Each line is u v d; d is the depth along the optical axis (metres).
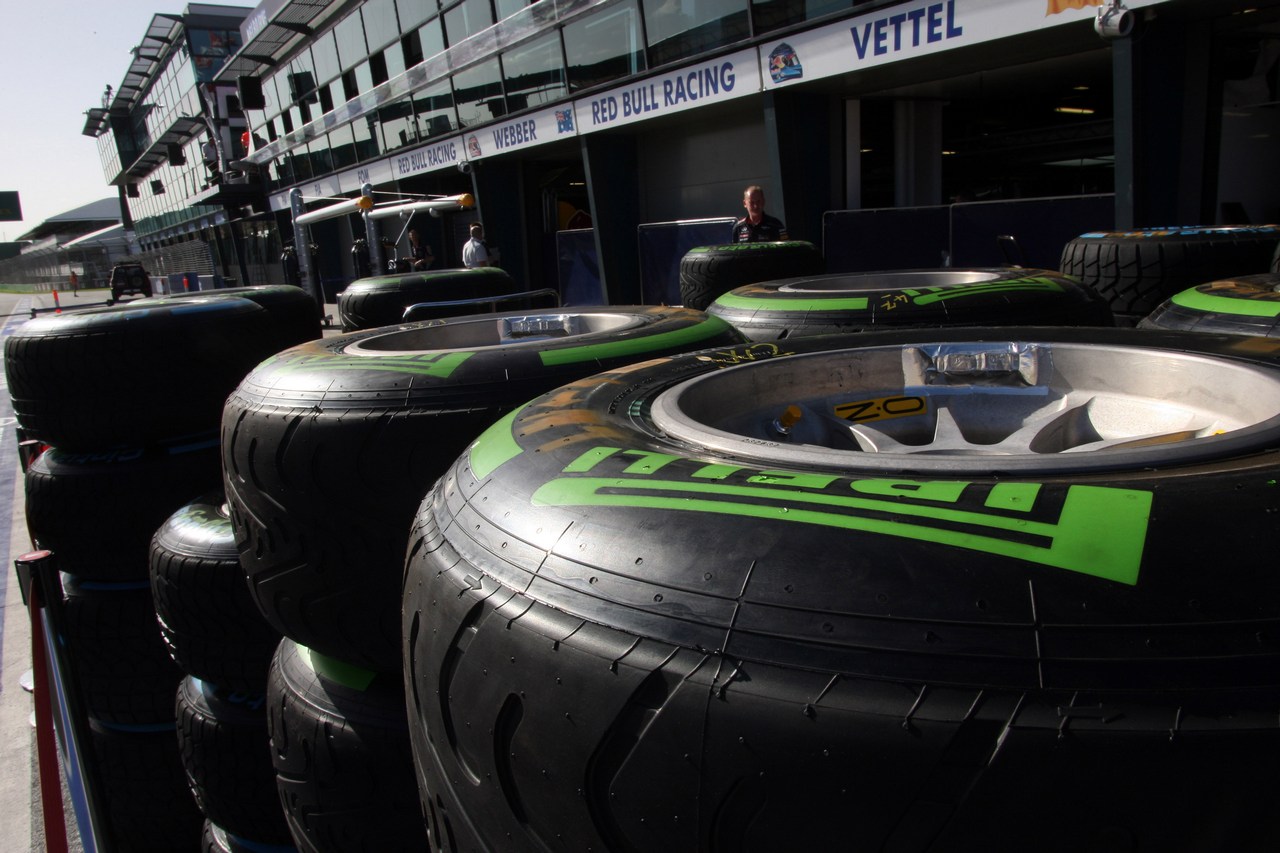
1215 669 0.68
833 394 1.76
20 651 4.38
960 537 0.79
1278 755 0.65
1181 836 0.66
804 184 8.86
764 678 0.76
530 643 0.92
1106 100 10.77
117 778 3.19
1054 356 1.69
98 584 3.27
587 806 0.85
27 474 3.36
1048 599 0.72
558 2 10.62
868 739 0.71
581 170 15.08
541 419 1.36
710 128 10.48
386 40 15.18
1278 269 3.00
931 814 0.70
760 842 0.76
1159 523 0.77
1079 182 12.13
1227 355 1.45
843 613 0.77
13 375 3.27
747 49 8.44
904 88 8.87
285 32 18.84
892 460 0.99
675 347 2.00
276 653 2.36
